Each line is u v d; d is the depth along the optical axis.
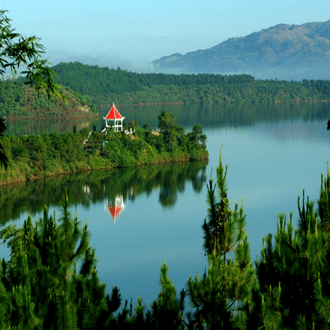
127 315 19.25
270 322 15.39
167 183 169.12
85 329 18.00
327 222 17.77
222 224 19.56
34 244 19.52
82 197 145.62
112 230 114.88
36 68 15.79
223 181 19.91
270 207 134.25
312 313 15.34
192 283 18.16
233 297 17.67
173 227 117.69
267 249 17.95
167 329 17.98
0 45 15.48
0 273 18.05
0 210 123.44
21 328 15.99
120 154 194.75
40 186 154.25
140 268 88.44
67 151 180.00
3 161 16.08
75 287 18.61
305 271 15.94
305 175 180.00
